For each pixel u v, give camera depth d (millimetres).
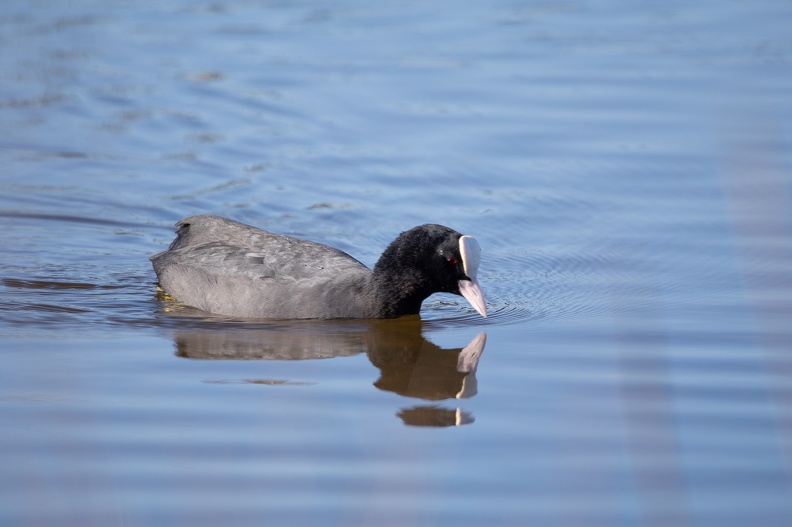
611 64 25016
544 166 19531
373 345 12578
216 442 9727
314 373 11586
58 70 24797
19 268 15008
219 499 8664
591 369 11703
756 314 13406
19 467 9141
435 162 19734
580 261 15797
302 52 26359
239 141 20828
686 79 23688
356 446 9672
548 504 8672
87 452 9492
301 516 8367
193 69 25078
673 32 27547
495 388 11172
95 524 8172
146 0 31438
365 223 17234
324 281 13469
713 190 18266
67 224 16875
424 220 17391
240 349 12305
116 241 16312
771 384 11133
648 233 16641
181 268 13969
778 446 9672
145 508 8484
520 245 16531
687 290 14453
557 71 24625
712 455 9539
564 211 17688
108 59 25750
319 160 19875
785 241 16062
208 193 18312
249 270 13547
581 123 21484
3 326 12812
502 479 9094
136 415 10305
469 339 12859
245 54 26234
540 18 29359
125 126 21594
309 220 17266
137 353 12062
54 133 21062
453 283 13312
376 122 21766
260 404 10633
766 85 22766
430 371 11695
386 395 10945
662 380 11305
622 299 14219
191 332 12836
